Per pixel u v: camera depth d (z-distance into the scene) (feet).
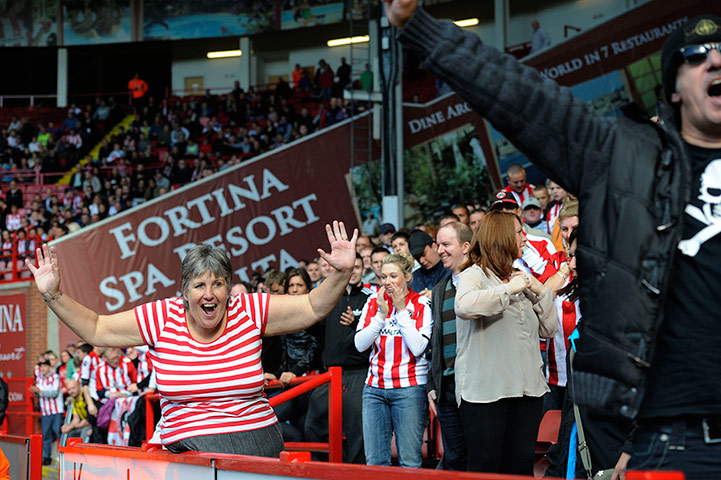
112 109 85.51
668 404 5.77
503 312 11.81
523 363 11.84
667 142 5.92
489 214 12.37
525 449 11.93
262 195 45.37
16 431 46.88
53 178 77.05
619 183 5.90
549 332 12.50
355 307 18.30
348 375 18.06
